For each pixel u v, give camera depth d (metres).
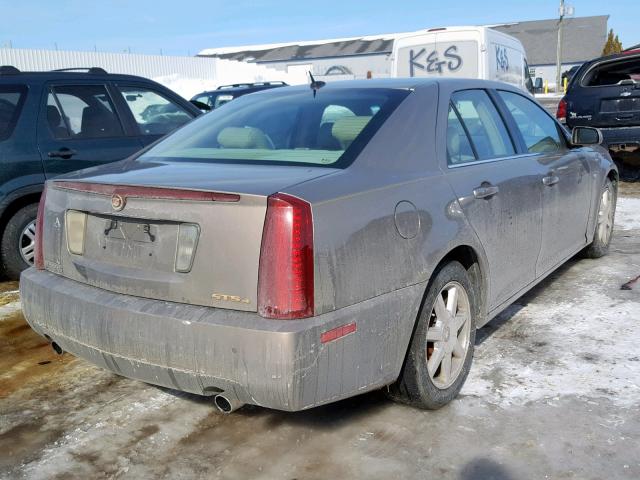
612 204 5.80
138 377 2.73
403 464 2.79
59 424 3.18
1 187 5.16
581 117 9.40
